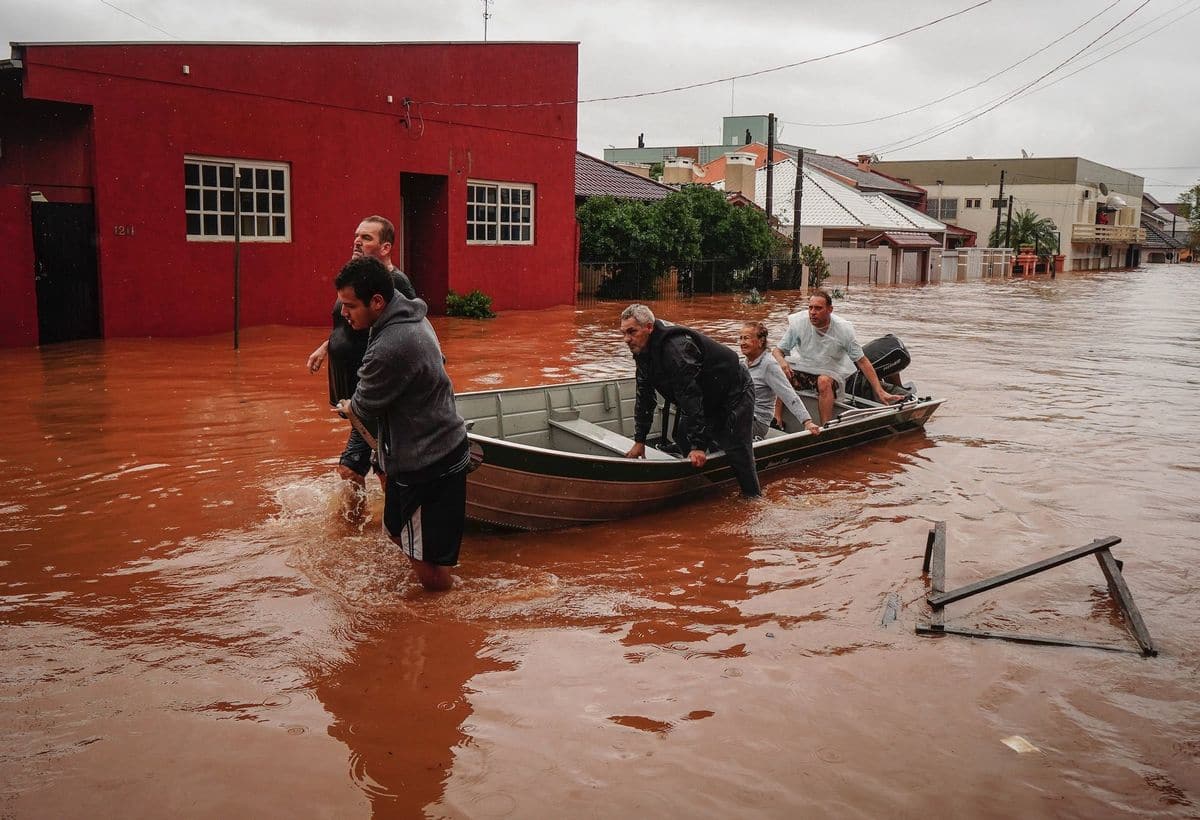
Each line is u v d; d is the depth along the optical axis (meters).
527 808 3.10
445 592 4.97
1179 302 31.20
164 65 14.34
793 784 3.27
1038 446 8.78
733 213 31.59
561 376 11.92
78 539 5.57
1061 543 5.98
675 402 6.52
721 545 5.92
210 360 12.50
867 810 3.13
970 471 7.84
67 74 13.28
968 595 4.81
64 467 7.09
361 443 6.27
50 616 4.51
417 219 20.06
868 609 4.90
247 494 6.52
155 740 3.46
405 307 4.55
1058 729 3.71
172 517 6.01
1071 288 40.78
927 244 45.81
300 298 16.72
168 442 7.94
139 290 14.42
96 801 3.08
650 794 3.19
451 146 19.42
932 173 68.12
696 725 3.66
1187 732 3.71
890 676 4.12
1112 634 4.63
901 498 7.01
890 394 9.78
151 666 4.03
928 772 3.37
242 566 5.22
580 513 6.20
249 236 15.95
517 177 21.25
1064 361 14.95
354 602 4.80
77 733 3.49
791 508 6.74
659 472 6.38
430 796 3.16
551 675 4.06
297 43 16.11
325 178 16.91
